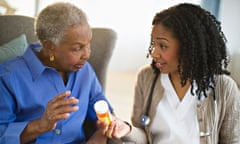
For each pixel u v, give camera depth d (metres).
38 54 1.25
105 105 1.20
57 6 1.12
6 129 1.11
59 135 1.24
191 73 1.17
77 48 1.13
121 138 1.24
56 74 1.24
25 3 3.76
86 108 1.34
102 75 1.57
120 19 4.31
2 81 1.15
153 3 4.21
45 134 1.22
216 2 3.55
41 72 1.19
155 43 1.17
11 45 1.46
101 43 1.58
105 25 4.34
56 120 1.01
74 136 1.29
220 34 1.19
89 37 1.14
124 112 2.98
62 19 1.09
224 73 1.25
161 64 1.19
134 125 1.37
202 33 1.14
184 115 1.25
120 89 3.70
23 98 1.19
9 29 1.59
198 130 1.22
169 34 1.13
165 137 1.27
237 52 3.65
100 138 1.26
